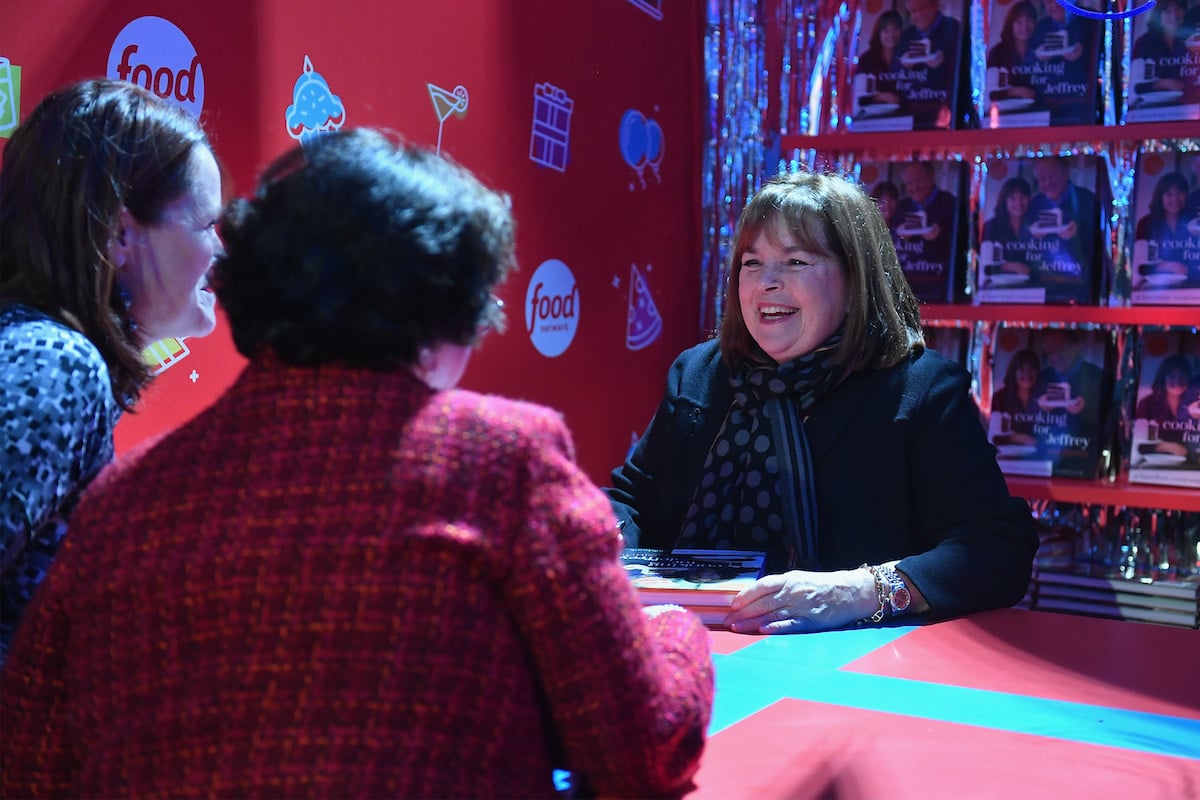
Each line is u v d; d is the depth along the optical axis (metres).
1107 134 3.13
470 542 0.82
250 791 0.79
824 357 2.14
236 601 0.83
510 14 3.12
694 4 4.05
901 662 1.52
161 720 0.83
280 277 0.88
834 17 3.86
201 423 0.91
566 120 3.38
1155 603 2.93
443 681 0.81
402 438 0.85
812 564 2.04
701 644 1.02
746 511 2.14
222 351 2.33
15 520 1.14
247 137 2.35
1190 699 1.36
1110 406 3.24
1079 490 3.10
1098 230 3.21
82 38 2.02
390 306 0.88
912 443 2.07
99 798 0.84
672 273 4.00
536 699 0.87
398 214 0.89
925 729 1.24
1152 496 3.03
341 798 0.79
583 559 0.85
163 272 1.45
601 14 3.52
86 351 1.25
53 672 0.92
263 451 0.86
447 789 0.80
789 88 3.97
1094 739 1.21
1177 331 3.14
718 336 2.41
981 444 2.07
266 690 0.81
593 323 3.56
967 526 1.96
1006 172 3.25
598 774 0.89
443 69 2.88
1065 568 3.08
